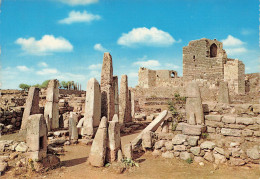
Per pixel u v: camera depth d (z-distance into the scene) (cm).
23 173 722
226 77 3734
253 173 711
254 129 855
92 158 823
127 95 1864
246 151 793
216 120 963
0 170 716
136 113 2472
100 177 721
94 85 1252
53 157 812
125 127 1689
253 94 2117
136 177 720
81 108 1966
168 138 1014
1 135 1254
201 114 1002
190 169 782
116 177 720
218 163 797
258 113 947
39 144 754
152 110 2550
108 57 1494
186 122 1058
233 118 914
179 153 905
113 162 816
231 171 739
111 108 1469
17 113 1541
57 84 1575
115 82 1725
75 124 1223
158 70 4928
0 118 1381
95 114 1242
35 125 757
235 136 890
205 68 3966
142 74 4925
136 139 1094
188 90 1056
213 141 920
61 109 1844
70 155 986
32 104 1180
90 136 1198
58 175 732
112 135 838
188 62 4147
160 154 949
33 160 741
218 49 4116
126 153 872
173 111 1101
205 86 3073
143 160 899
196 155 864
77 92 3647
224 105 1042
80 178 711
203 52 3991
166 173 751
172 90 3578
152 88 3828
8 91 2942
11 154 784
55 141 1166
